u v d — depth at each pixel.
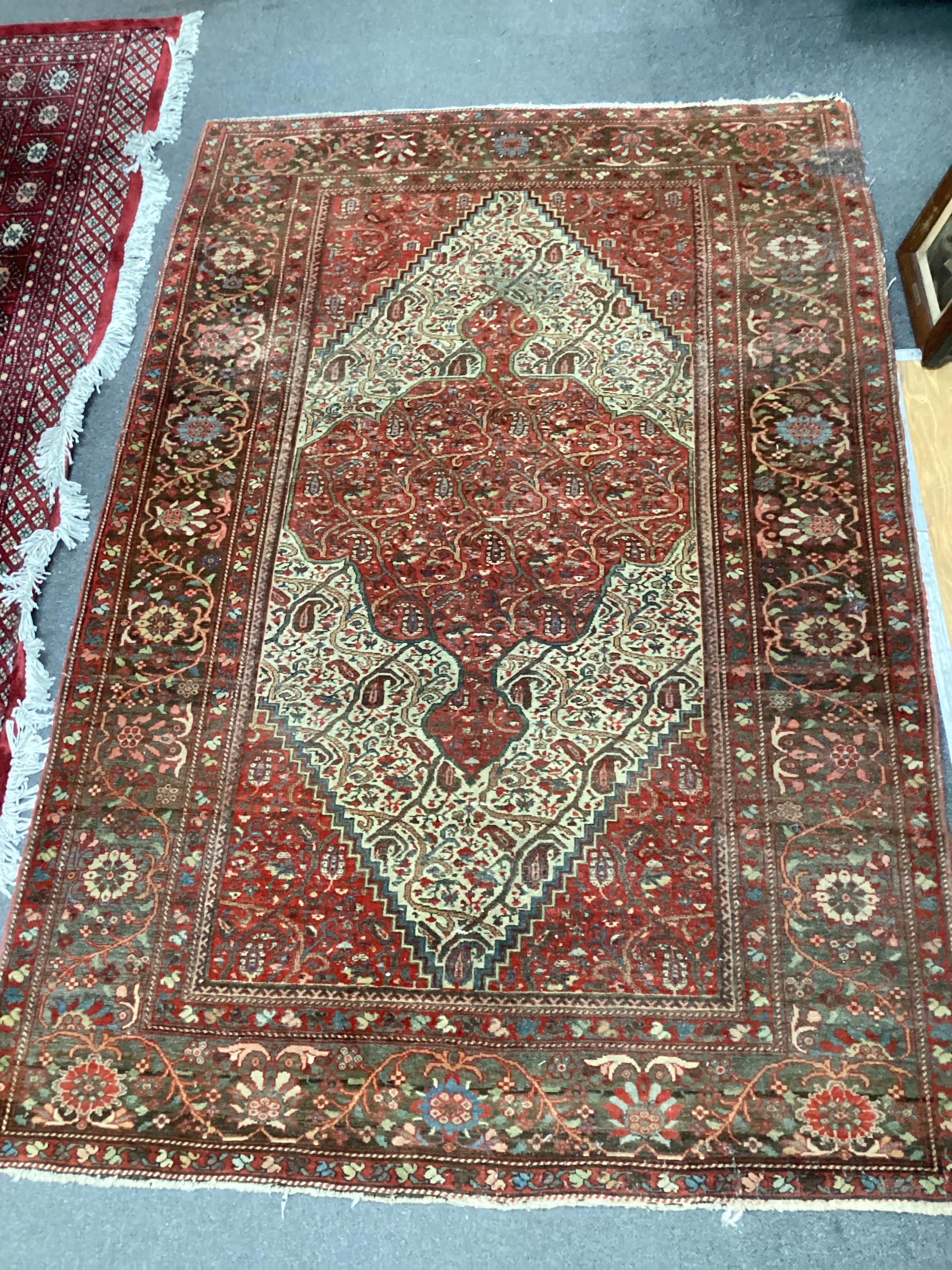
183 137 2.55
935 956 1.64
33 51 2.68
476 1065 1.61
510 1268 1.51
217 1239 1.55
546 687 1.87
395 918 1.72
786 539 1.95
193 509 2.06
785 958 1.65
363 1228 1.54
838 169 2.32
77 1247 1.55
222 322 2.26
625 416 2.10
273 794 1.82
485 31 2.62
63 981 1.69
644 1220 1.53
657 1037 1.61
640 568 1.96
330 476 2.09
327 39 2.66
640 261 2.26
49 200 2.46
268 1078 1.62
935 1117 1.54
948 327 2.01
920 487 2.01
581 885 1.72
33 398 2.22
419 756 1.83
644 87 2.49
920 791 1.74
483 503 2.04
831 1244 1.50
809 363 2.11
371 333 2.23
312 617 1.96
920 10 2.53
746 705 1.82
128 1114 1.61
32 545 2.06
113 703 1.89
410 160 2.43
